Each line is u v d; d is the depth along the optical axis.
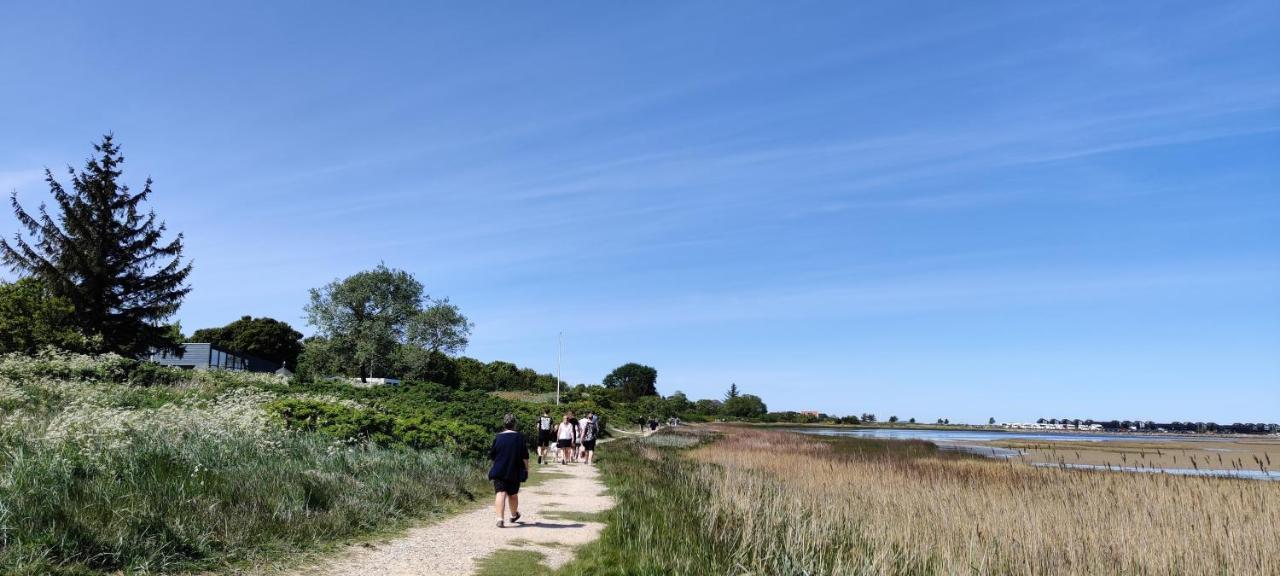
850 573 9.08
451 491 12.98
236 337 86.94
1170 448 53.75
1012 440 74.69
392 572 7.48
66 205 33.59
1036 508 13.66
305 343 68.75
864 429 136.50
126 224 35.41
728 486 15.73
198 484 9.45
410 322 68.81
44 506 7.23
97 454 9.68
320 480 10.93
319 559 7.77
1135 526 11.81
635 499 13.44
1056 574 9.73
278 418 15.52
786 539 10.45
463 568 7.86
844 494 16.25
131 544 6.96
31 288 33.84
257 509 8.77
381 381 49.31
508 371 103.75
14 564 6.04
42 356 23.17
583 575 7.82
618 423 66.88
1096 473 23.78
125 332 34.81
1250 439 99.69
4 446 9.81
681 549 9.16
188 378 28.00
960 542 11.02
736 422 128.88
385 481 12.20
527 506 12.80
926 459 34.50
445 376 73.38
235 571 7.09
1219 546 10.81
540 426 22.80
